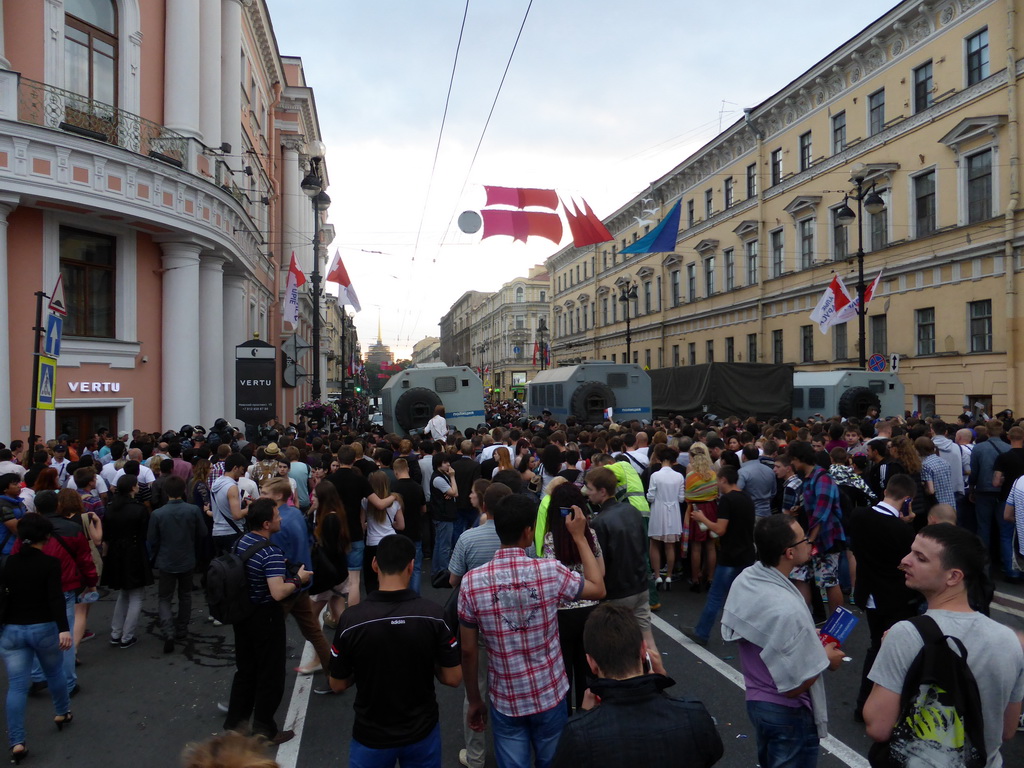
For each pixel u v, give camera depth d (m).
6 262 12.39
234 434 13.19
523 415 30.52
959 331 21.33
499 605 3.34
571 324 60.88
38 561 4.86
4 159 11.84
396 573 3.33
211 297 18.00
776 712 3.16
